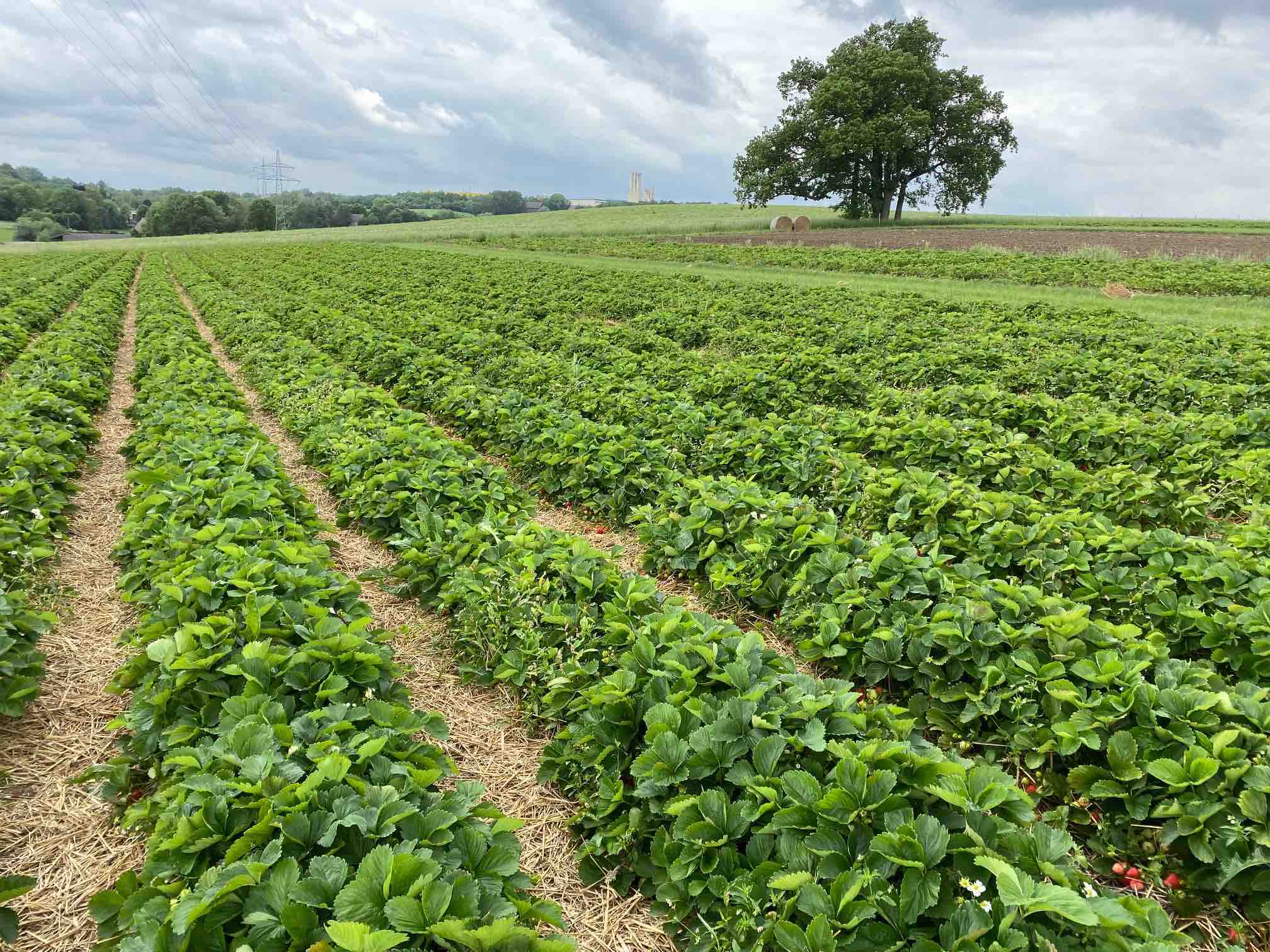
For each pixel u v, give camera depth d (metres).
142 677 4.92
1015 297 24.50
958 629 4.99
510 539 6.48
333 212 137.00
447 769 4.16
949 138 63.19
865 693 5.43
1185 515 7.73
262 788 3.46
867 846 3.40
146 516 7.18
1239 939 3.66
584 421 9.79
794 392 12.51
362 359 15.77
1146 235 47.69
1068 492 8.17
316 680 4.50
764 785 3.75
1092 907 3.00
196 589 5.25
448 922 2.67
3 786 4.53
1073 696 4.44
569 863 4.17
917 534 7.11
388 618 6.64
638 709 4.49
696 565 7.05
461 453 9.53
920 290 26.72
